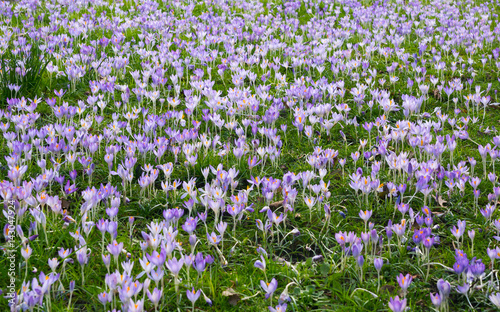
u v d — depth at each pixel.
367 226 3.75
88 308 2.78
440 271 3.17
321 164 4.31
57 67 6.39
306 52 8.06
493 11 12.84
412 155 4.91
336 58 7.80
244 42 9.10
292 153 5.02
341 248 3.42
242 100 5.48
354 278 3.12
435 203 4.04
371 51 8.36
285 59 7.86
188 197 3.98
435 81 6.60
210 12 11.00
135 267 3.08
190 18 10.04
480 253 3.35
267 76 7.11
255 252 3.41
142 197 3.95
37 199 3.28
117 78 6.93
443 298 2.63
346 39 9.38
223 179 3.75
